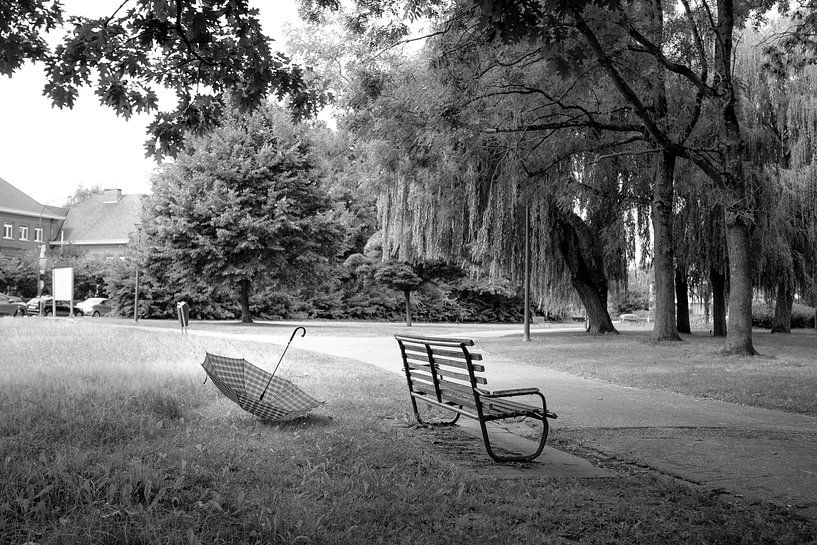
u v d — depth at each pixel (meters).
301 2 15.68
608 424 8.12
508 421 8.21
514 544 3.72
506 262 26.09
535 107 18.14
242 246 35.41
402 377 12.18
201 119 9.09
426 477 5.02
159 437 5.82
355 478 4.82
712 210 25.77
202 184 37.03
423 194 24.92
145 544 3.45
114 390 8.22
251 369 8.05
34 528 3.52
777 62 18.95
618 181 25.39
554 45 8.05
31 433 5.54
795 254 27.89
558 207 25.19
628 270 28.92
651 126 17.02
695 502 4.79
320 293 53.47
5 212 70.38
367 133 18.16
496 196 24.02
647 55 18.47
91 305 45.94
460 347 6.30
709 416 8.88
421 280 43.34
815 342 25.20
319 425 6.97
